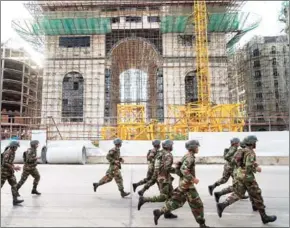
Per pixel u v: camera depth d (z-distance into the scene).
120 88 48.62
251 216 7.52
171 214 7.29
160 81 41.00
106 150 21.12
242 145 7.53
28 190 10.74
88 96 39.34
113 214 7.59
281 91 40.59
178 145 19.94
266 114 37.97
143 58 45.72
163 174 7.55
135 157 20.22
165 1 40.06
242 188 7.02
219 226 6.68
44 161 20.36
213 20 39.28
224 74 39.84
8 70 42.53
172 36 40.59
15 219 7.10
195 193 6.31
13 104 44.91
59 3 40.12
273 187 11.29
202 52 37.91
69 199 9.29
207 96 36.88
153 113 44.12
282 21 39.62
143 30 42.03
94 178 13.62
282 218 7.33
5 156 8.39
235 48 48.06
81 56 40.38
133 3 40.53
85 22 39.62
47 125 24.61
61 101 39.47
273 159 18.73
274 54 42.06
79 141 21.03
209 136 19.69
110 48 41.78
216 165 18.75
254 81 43.03
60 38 41.03
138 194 9.95
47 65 40.16
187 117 26.91
